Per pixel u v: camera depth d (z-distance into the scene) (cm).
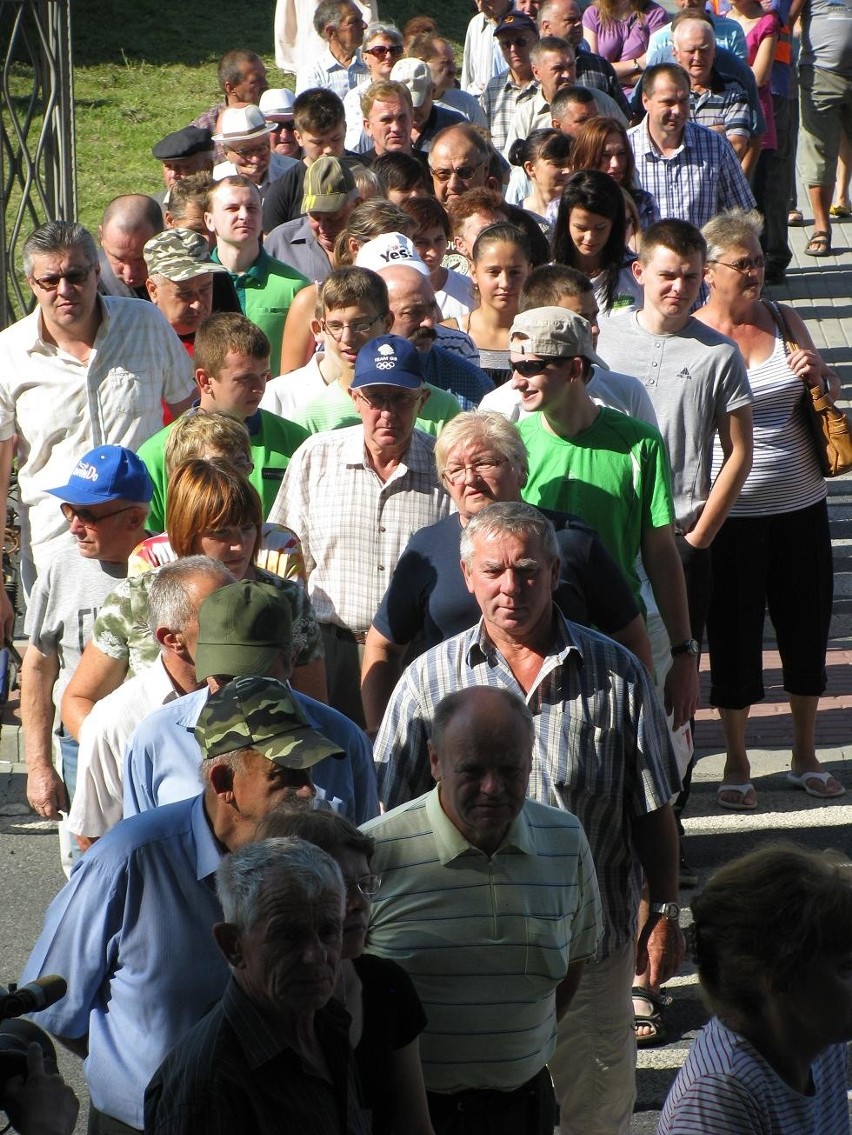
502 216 2977
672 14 5712
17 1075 1050
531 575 1537
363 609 2117
